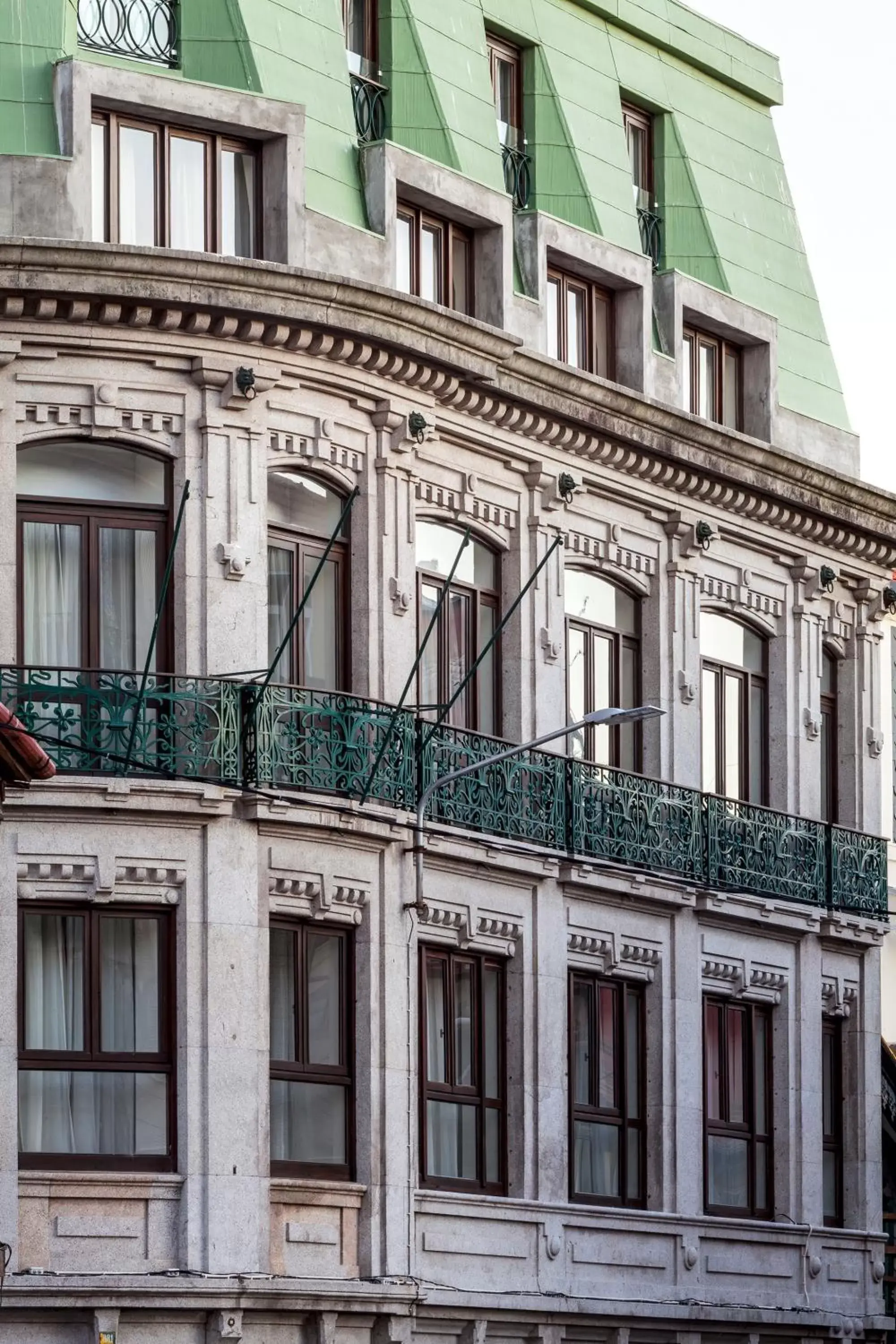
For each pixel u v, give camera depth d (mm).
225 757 45875
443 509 50625
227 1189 45438
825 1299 57594
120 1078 45562
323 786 46938
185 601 46438
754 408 58188
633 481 54562
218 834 45906
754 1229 55906
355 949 47938
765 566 58250
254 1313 45469
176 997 45688
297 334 47000
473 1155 50281
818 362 60812
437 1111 49562
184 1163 45375
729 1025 56594
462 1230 49312
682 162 58188
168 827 45688
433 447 50281
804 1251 57250
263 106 47500
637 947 53781
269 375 47000
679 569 55656
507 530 52188
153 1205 45188
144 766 45125
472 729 51156
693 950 55000
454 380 49844
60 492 46375
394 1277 47344
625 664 55094
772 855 56719
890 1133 64125
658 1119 54062
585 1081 52781
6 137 46125
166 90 46812
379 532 48875
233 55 48281
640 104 57750
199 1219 45219
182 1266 45094
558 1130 51469
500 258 51375
